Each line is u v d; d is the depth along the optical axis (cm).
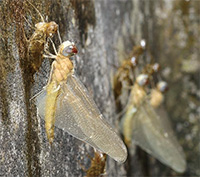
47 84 25
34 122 25
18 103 24
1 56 23
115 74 33
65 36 27
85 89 25
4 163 23
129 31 36
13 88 24
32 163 24
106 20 32
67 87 25
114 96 33
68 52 25
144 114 34
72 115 25
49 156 26
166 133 35
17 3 24
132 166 35
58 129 26
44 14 26
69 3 28
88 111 25
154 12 40
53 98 25
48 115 25
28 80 24
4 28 23
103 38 32
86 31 30
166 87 35
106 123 25
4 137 23
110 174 32
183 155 35
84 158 29
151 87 39
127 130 33
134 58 33
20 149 24
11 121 23
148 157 39
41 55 25
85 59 29
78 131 25
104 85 32
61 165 26
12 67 24
